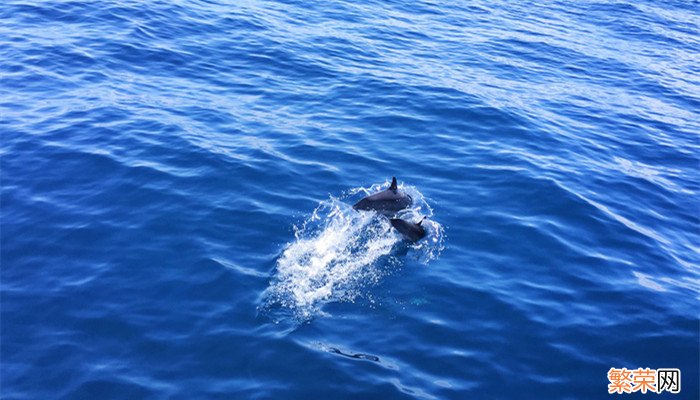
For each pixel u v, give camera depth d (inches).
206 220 573.9
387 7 1382.9
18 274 495.2
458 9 1444.4
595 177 724.0
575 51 1229.7
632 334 474.9
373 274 519.2
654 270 558.9
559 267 550.3
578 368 438.9
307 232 567.8
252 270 513.7
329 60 1015.6
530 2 1589.6
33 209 570.9
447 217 611.8
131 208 583.8
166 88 841.5
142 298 478.6
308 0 1341.0
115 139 694.5
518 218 619.2
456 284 515.8
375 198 601.9
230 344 439.2
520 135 813.9
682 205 683.4
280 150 711.1
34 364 416.5
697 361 452.8
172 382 407.5
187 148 690.2
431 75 997.8
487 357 442.9
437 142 770.8
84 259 515.8
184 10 1136.8
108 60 896.3
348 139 756.0
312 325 460.8
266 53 1007.6
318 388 406.3
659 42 1352.1
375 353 438.9
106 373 412.2
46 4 1056.2
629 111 954.1
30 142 674.2
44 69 844.0
